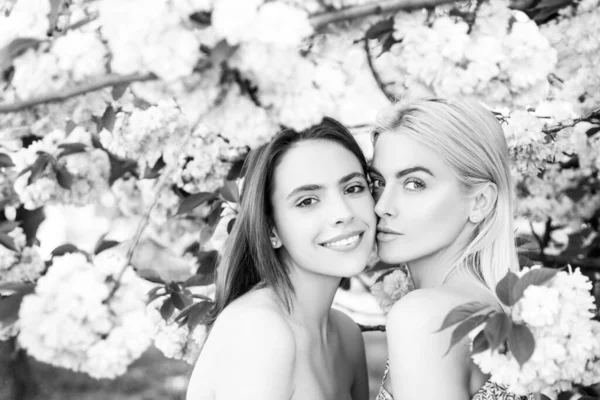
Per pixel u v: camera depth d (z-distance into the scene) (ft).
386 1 5.33
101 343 6.16
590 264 11.58
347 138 7.54
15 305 6.57
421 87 6.07
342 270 7.29
